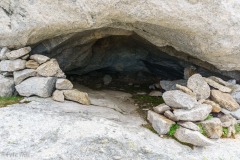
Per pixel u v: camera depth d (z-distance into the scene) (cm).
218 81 235
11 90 225
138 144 174
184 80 278
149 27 218
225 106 217
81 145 164
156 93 293
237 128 214
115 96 279
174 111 195
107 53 317
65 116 193
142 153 167
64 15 197
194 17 188
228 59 218
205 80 229
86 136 172
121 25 224
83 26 205
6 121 180
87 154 158
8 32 213
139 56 320
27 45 227
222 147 188
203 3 183
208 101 213
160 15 188
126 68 348
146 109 245
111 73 354
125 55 321
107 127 184
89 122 187
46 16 200
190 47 223
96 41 300
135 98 277
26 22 205
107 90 303
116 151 163
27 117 187
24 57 225
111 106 238
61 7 194
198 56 232
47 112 196
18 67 221
